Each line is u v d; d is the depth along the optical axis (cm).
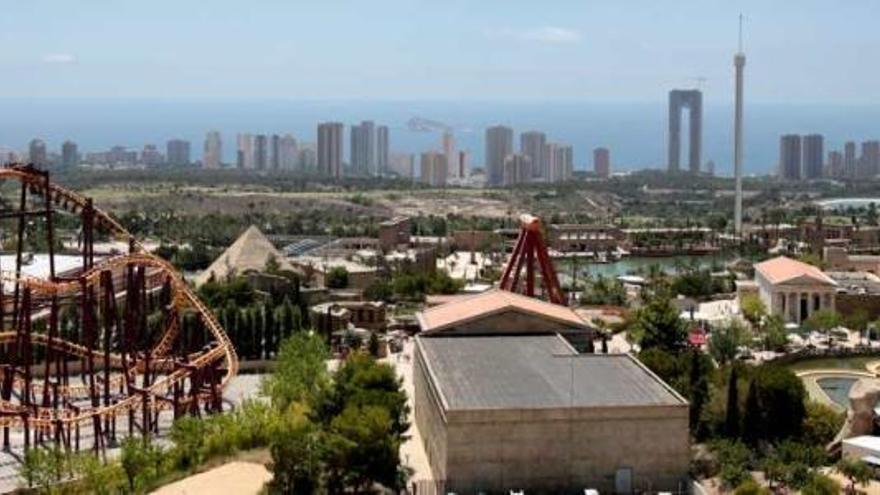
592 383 19838
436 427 19188
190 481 18362
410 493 18300
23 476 18500
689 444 19412
